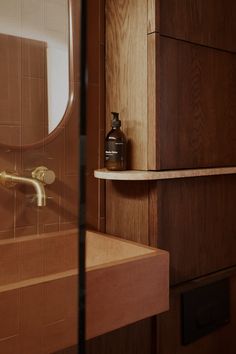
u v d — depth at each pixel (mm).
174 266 1194
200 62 1238
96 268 855
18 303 725
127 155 1216
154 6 1093
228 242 1381
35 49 1108
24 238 1063
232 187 1394
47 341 728
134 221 1211
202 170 1198
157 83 1108
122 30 1205
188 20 1188
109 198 1302
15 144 1080
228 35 1330
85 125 420
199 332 1295
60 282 726
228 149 1356
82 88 414
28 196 1076
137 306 938
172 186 1182
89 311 836
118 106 1237
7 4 1062
